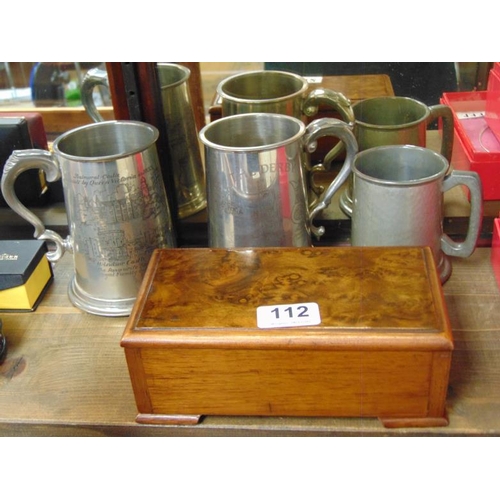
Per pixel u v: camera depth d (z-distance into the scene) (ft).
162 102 2.57
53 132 2.99
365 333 1.76
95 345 2.28
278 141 2.34
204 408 1.94
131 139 2.39
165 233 2.36
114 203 2.18
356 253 2.09
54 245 2.82
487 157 2.56
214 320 1.84
